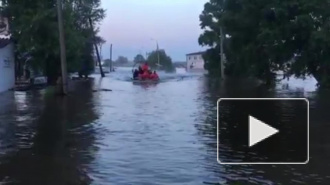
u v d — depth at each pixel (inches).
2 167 408.2
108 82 2086.6
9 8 1491.1
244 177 374.6
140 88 1604.3
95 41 2726.4
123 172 388.2
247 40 1718.8
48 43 1488.7
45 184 353.7
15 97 1157.1
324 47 1288.1
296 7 1369.3
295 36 1392.7
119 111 847.1
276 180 365.7
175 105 965.8
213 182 358.9
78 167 406.0
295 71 1454.2
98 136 567.5
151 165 412.8
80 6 2358.5
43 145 508.7
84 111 845.2
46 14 1454.2
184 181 361.1
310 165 416.5
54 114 796.6
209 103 1011.3
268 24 1451.8
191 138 551.8
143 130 614.5
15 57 1578.5
